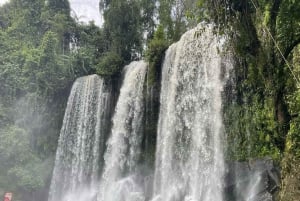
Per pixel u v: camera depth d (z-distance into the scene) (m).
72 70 36.94
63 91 36.88
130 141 27.69
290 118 13.30
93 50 37.38
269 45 13.66
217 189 19.73
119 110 28.75
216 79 20.72
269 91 13.98
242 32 14.16
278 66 13.41
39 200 35.03
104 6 34.72
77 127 33.62
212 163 20.33
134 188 26.78
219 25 15.15
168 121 23.88
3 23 47.53
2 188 33.75
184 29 30.41
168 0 31.05
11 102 38.72
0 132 36.00
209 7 14.56
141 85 27.52
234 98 19.41
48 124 36.69
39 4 44.53
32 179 33.75
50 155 35.91
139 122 27.33
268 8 13.00
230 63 19.81
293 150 12.97
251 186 17.64
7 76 39.25
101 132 31.48
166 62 25.05
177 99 23.38
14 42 42.50
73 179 33.06
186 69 22.94
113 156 28.67
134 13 32.41
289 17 12.42
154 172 25.48
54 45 37.34
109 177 28.73
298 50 14.05
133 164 27.25
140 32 33.03
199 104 21.77
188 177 21.75
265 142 15.73
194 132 21.86
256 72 14.31
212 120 20.73
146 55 26.31
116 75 31.00
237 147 18.91
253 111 17.45
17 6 46.59
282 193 12.98
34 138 36.97
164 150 23.78
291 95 13.27
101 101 31.84
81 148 32.78
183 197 21.73
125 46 32.66
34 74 37.44
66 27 40.97
